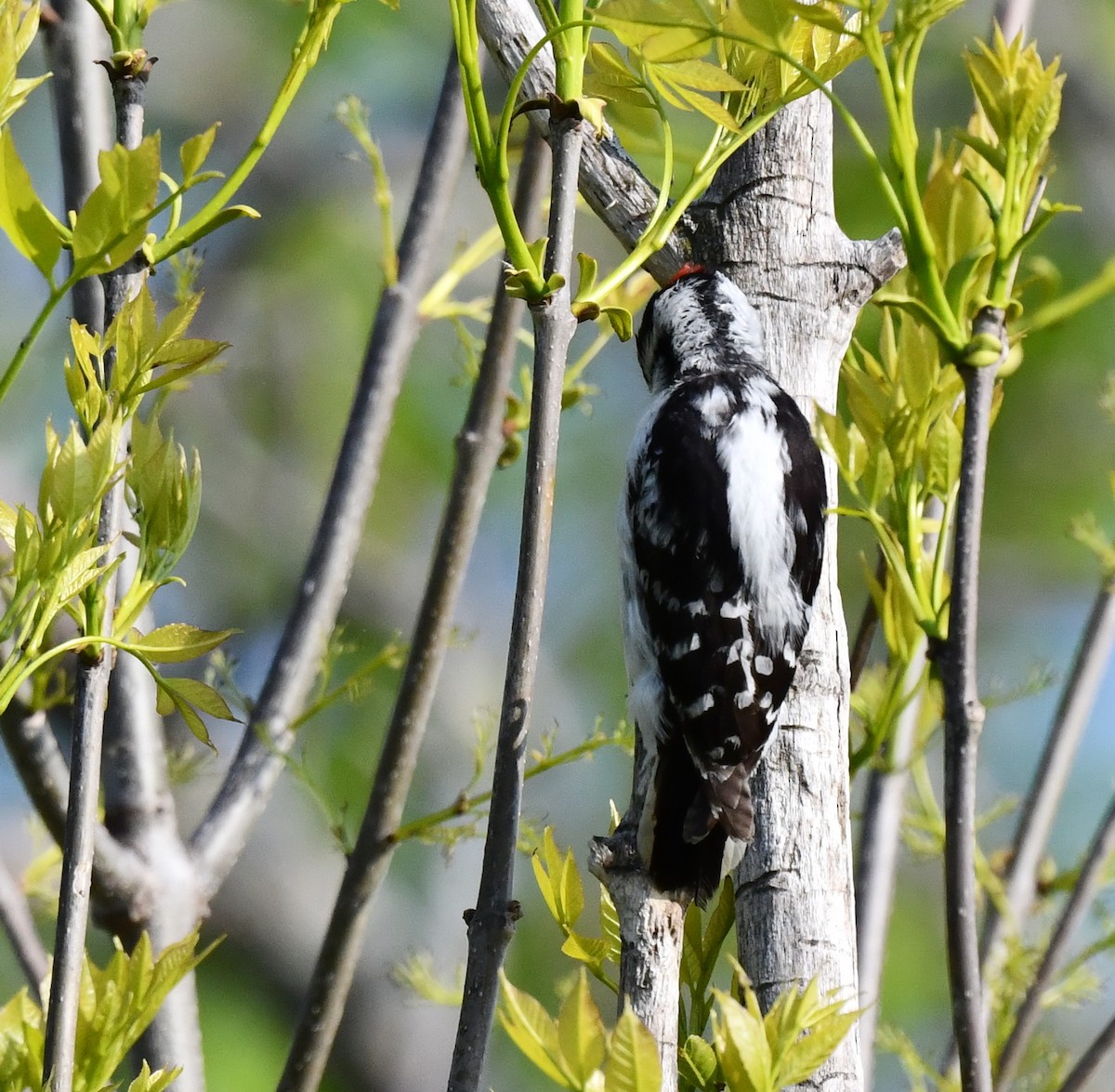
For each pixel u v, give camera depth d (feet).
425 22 54.60
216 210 18.20
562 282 17.28
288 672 27.43
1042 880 28.14
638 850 20.44
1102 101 48.67
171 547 18.11
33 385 48.32
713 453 24.86
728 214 23.68
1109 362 45.39
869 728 23.43
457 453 26.61
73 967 16.60
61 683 24.66
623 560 26.35
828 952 21.26
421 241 29.27
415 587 51.13
